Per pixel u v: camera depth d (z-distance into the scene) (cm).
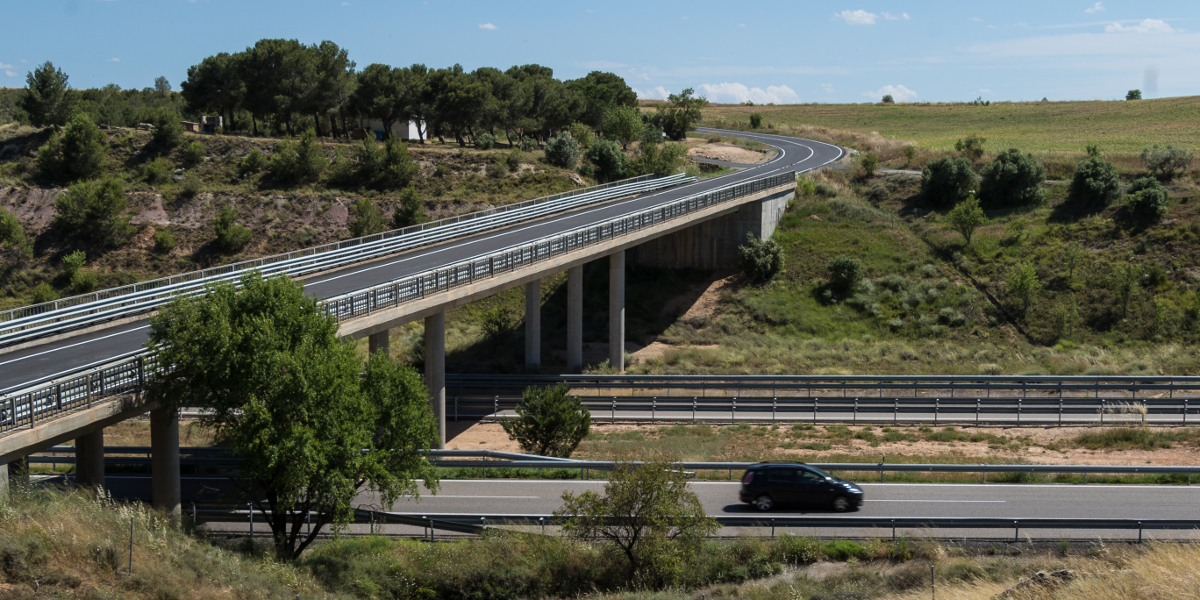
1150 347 4762
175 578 1497
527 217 5247
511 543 2053
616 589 1884
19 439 1625
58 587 1321
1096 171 6056
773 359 4822
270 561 1809
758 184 5866
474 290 3409
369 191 7131
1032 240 5788
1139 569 1377
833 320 5372
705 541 2042
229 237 6391
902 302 5438
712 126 12269
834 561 2016
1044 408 3569
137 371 1936
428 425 2100
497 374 4284
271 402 1836
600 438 3397
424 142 8894
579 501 1944
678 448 3200
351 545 2091
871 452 3152
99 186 6531
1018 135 10556
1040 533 2130
